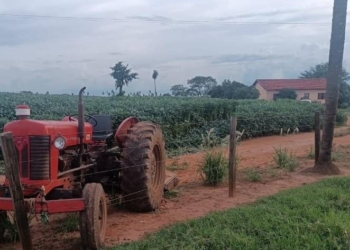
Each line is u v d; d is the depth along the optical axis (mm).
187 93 62938
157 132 7027
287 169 10398
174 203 7363
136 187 6480
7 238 5469
